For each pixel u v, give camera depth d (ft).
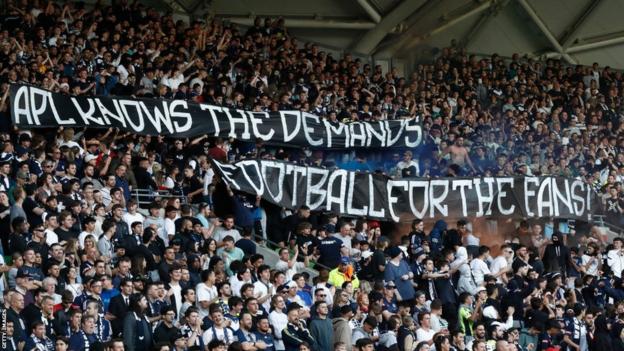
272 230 92.07
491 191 101.91
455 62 138.62
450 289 86.33
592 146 127.13
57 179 82.79
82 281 71.05
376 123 107.14
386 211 97.25
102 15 110.93
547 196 104.01
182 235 78.95
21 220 71.67
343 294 75.00
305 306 76.84
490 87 134.00
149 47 106.73
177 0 129.90
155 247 75.92
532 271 90.68
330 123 104.99
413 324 77.10
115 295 68.49
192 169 91.35
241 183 90.84
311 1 136.98
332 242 85.35
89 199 78.64
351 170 96.94
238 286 75.00
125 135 94.27
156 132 95.45
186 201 90.27
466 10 144.25
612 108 142.10
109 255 74.28
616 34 157.38
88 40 103.81
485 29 149.69
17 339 62.75
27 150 83.41
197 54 111.75
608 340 87.30
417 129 108.68
